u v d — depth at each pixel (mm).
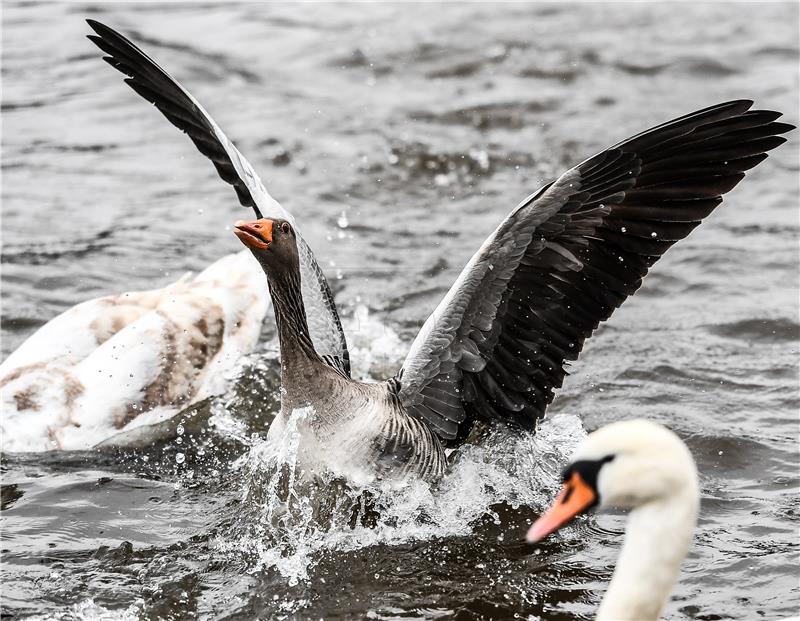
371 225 18422
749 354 14133
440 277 16594
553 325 10953
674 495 6637
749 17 28531
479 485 11359
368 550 10359
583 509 6648
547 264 10602
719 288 16047
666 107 22766
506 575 9898
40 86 24328
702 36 27016
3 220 18375
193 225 18500
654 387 13328
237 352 14031
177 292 14164
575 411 12797
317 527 10641
